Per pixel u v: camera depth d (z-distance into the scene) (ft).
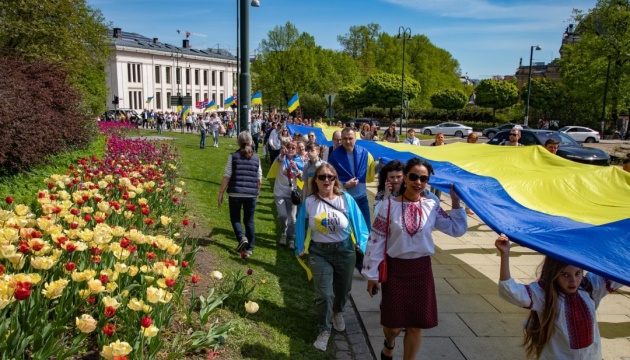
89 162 34.55
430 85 259.39
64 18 61.00
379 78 199.52
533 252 26.32
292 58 190.49
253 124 94.07
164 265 12.28
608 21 129.90
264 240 26.08
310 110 194.59
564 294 10.14
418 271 12.43
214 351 12.62
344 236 15.30
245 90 37.60
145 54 232.12
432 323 12.48
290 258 23.57
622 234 11.98
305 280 20.84
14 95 29.19
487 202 14.32
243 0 36.63
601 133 137.69
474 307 18.92
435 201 13.00
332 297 15.15
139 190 21.06
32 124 29.45
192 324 13.85
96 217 15.42
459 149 26.50
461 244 27.76
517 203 16.80
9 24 54.24
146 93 234.58
